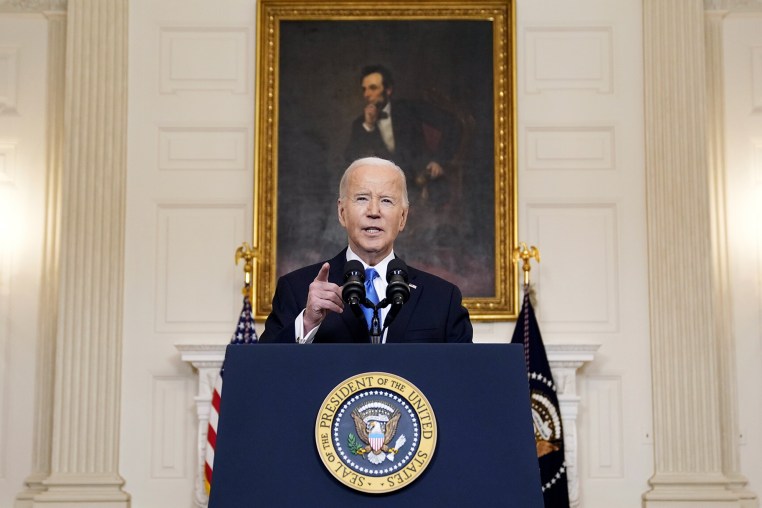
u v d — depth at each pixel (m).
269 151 6.21
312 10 6.35
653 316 6.09
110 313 6.04
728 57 6.44
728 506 5.84
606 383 6.07
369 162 3.04
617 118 6.31
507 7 6.34
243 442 2.06
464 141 6.27
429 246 6.18
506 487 2.04
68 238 6.09
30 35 6.38
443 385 2.12
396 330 2.85
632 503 5.95
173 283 6.12
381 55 6.34
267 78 6.28
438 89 6.32
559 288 6.15
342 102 6.30
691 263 6.12
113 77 6.27
